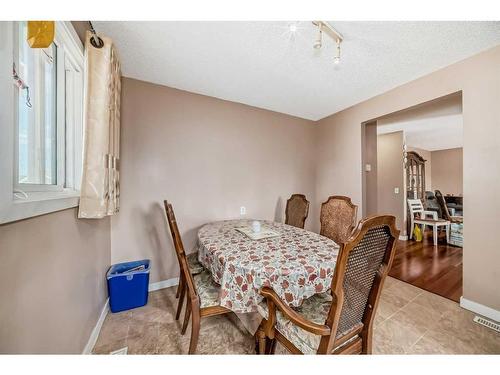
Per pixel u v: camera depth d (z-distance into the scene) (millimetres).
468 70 1788
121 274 1773
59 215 991
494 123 1658
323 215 2217
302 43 1614
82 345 1237
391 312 1761
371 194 3275
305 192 3375
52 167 1135
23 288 737
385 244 893
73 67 1306
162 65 1901
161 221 2240
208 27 1438
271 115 3027
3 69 622
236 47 1659
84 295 1283
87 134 1224
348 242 704
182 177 2361
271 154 3033
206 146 2510
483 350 1345
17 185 761
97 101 1267
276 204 3086
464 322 1628
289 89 2396
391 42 1604
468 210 1795
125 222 2062
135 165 2113
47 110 1099
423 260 2975
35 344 798
